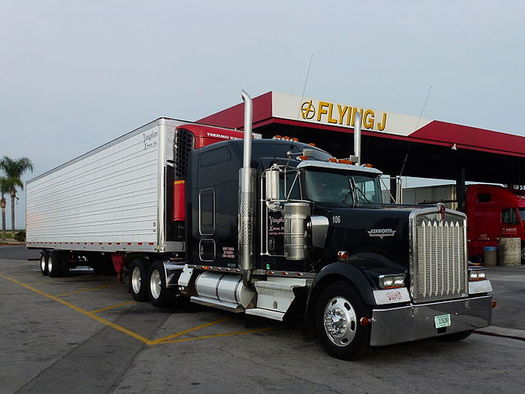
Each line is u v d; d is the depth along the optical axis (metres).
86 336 7.96
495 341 7.68
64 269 17.95
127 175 12.27
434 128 22.95
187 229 9.98
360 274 6.25
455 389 5.33
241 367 6.16
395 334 6.08
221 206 9.00
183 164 10.65
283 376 5.78
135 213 11.77
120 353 6.86
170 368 6.12
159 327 8.70
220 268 8.95
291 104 18.41
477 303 6.89
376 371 6.00
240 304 8.23
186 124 10.85
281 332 8.28
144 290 11.58
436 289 6.52
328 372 5.95
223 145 9.08
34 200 20.89
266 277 8.24
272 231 7.92
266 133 20.45
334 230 7.18
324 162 7.79
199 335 8.05
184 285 9.82
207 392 5.23
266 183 7.55
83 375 5.84
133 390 5.30
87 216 14.84
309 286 7.31
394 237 6.53
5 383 5.54
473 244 25.50
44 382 5.57
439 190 28.78
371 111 20.55
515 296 11.74
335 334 6.51
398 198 8.59
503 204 24.44
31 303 11.61
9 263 26.67
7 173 62.50
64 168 17.08
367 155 27.44
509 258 22.61
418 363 6.37
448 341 7.61
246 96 8.17
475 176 41.12
